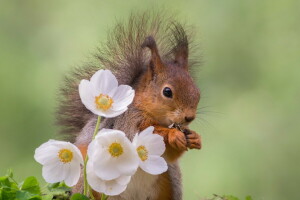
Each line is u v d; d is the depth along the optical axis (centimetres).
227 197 805
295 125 1578
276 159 1548
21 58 1571
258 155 1545
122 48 873
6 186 707
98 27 1562
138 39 880
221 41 1630
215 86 1606
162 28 898
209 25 1630
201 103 1519
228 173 1470
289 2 1661
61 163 674
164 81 826
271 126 1569
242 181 1477
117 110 679
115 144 656
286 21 1655
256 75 1630
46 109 1512
